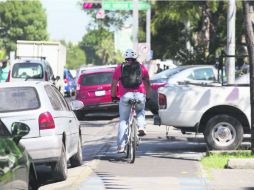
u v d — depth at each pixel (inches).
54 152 1064.8
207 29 4370.1
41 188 1053.8
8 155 768.9
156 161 1330.0
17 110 1061.1
